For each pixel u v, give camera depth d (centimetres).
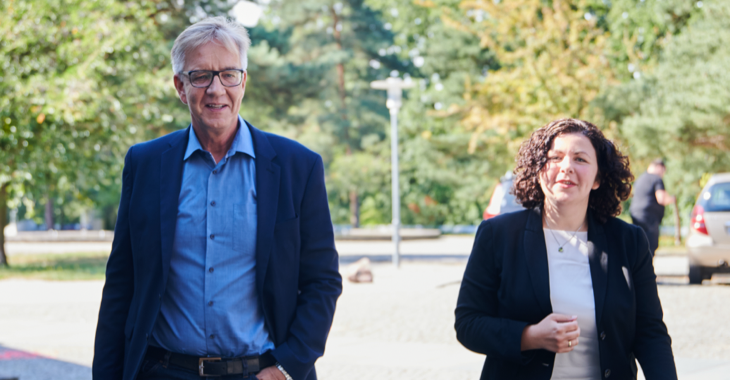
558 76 2150
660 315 261
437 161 3684
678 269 1410
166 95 1962
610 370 251
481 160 3466
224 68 255
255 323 255
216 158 265
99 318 264
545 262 257
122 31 1681
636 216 1111
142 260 254
